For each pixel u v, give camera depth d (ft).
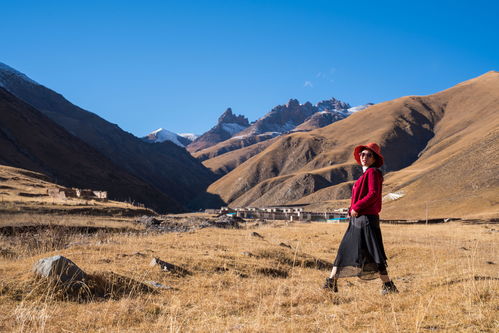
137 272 25.59
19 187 171.53
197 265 29.71
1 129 373.40
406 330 13.47
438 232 86.48
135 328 15.94
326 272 33.76
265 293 23.36
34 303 17.81
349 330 14.30
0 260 30.37
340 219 146.30
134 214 133.18
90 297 19.99
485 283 18.75
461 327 13.19
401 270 34.65
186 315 18.04
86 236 58.70
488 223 152.25
